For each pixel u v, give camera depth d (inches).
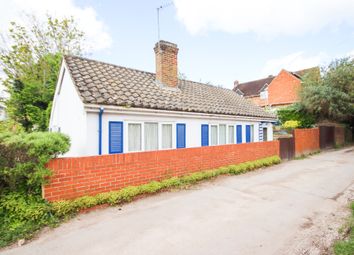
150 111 345.4
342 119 866.1
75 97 329.1
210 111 441.1
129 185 237.6
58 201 183.5
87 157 205.9
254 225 175.5
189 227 170.1
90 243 145.3
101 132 299.9
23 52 698.8
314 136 674.2
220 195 250.1
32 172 176.4
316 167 434.0
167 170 278.2
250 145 422.9
